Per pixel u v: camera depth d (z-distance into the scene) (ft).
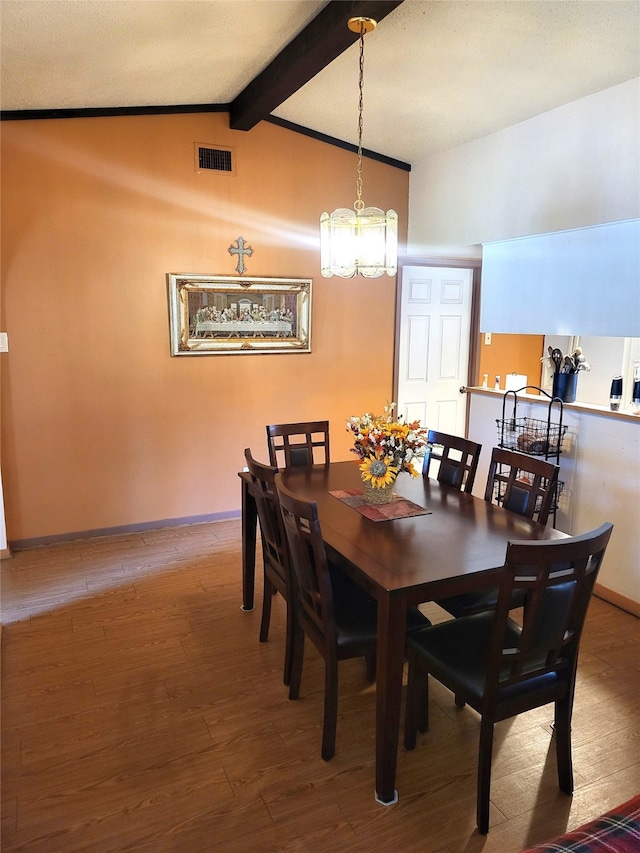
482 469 13.88
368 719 7.77
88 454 13.19
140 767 6.90
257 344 14.42
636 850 3.77
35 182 11.89
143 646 9.33
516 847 5.90
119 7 7.70
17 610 10.37
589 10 8.13
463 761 7.06
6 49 8.38
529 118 11.78
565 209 11.16
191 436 14.16
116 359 13.12
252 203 13.92
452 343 17.31
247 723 7.65
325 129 14.03
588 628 9.90
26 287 12.10
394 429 8.52
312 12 8.63
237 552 12.87
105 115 12.19
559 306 12.12
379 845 5.92
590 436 11.02
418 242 15.61
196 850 5.85
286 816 6.25
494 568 6.53
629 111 9.83
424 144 13.98
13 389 12.29
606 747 7.24
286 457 11.44
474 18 8.56
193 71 10.70
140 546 13.12
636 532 10.25
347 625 7.05
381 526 7.85
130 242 12.86
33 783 6.66
